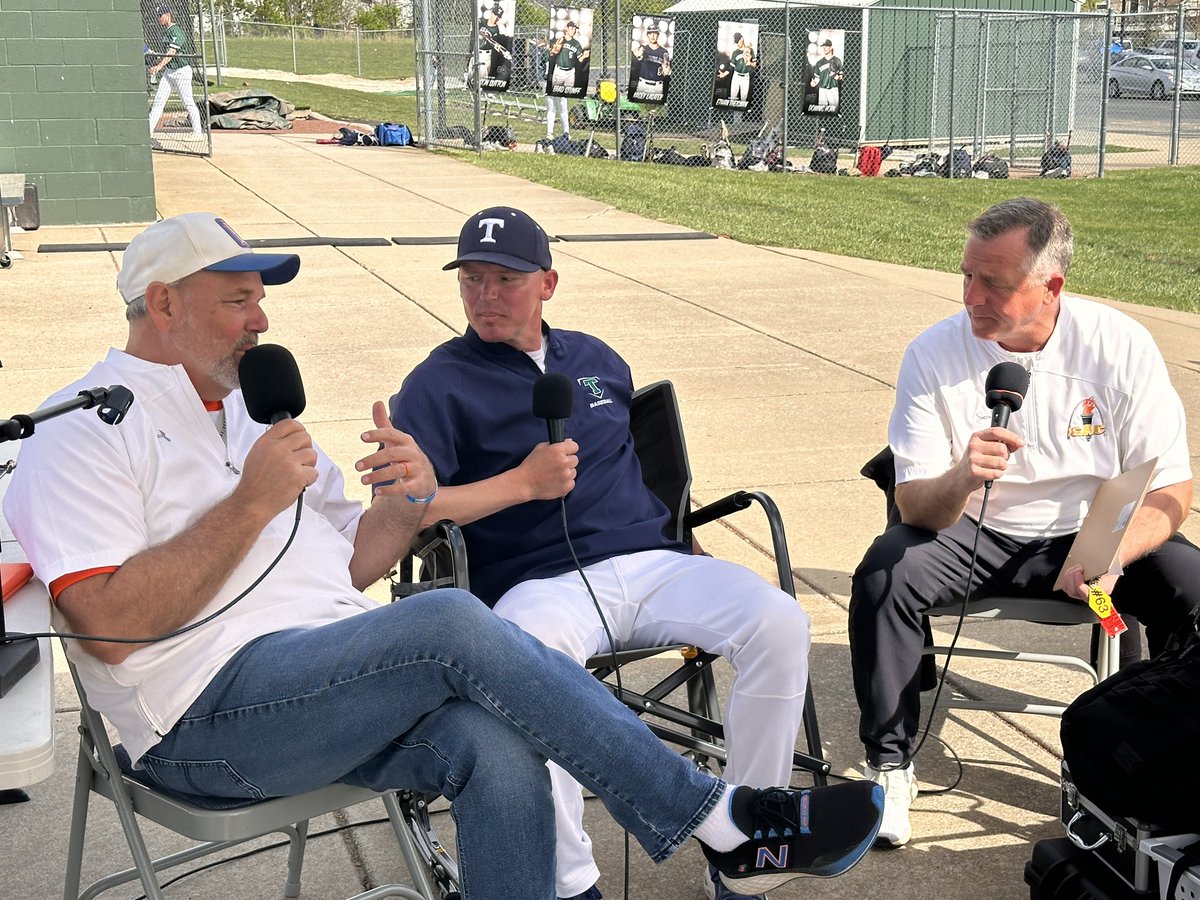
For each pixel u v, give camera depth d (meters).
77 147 12.74
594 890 2.77
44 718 1.85
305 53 41.38
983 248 3.30
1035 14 20.81
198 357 2.51
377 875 3.06
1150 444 3.38
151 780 2.48
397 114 26.73
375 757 2.44
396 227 12.43
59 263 10.49
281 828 2.40
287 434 2.36
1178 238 14.32
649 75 20.09
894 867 3.12
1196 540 5.10
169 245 2.47
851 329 8.62
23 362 7.34
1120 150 24.81
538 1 24.31
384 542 2.86
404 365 7.41
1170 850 2.55
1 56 12.40
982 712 3.88
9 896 2.93
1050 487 3.44
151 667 2.36
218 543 2.32
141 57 12.74
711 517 3.39
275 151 18.70
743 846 2.47
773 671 2.90
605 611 3.12
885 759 3.21
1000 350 3.41
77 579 2.26
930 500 3.24
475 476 3.20
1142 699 2.63
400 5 52.03
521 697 2.31
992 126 23.62
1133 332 3.43
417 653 2.29
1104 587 3.23
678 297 9.58
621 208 14.29
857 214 14.95
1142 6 44.62
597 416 3.30
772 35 22.05
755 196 16.14
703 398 6.95
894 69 23.19
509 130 20.42
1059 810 3.37
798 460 5.98
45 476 2.31
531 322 3.25
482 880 2.31
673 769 2.43
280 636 2.43
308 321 8.48
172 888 3.00
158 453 2.43
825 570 4.80
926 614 3.36
